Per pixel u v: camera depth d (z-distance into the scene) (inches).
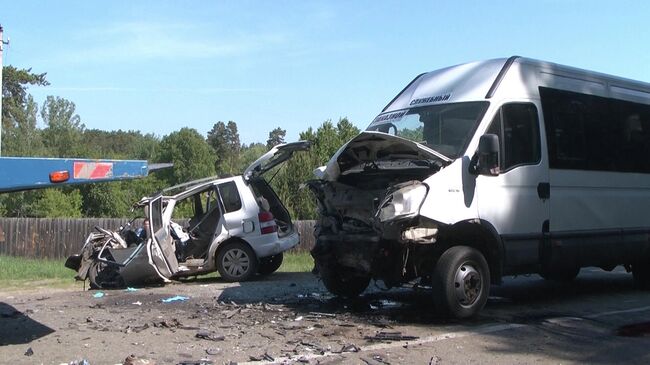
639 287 421.4
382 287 409.7
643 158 396.2
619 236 372.2
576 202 349.4
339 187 335.9
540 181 331.9
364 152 323.0
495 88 325.1
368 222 316.8
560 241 338.3
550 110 345.4
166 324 294.2
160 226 467.2
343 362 230.1
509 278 487.5
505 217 315.0
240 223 485.4
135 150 3408.0
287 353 241.0
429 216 288.7
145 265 450.3
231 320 306.3
